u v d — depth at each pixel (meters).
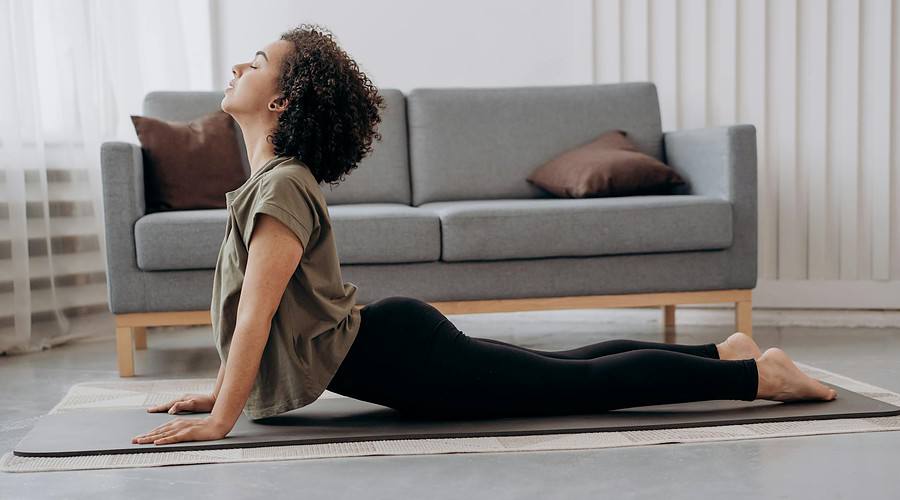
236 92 1.94
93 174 3.64
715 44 3.87
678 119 3.91
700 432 1.96
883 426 1.99
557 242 3.00
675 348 2.18
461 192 3.57
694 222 3.06
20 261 3.35
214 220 2.84
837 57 3.79
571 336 3.60
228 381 1.88
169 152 3.15
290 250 1.84
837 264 3.84
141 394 2.54
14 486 1.68
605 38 3.94
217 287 1.97
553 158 3.62
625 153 3.39
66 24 3.57
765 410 2.11
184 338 3.65
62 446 1.88
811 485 1.63
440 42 4.04
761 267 3.87
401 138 3.61
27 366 3.10
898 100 3.78
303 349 1.91
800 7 3.80
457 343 1.99
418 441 1.92
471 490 1.62
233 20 4.09
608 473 1.71
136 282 2.85
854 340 3.33
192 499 1.59
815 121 3.81
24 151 3.43
